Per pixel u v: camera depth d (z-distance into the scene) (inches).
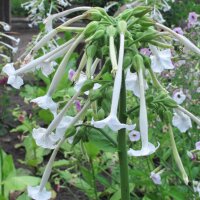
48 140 12.7
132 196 24.4
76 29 12.3
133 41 11.8
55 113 12.6
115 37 11.7
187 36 29.0
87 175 23.0
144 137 11.5
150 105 12.8
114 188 22.6
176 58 26.1
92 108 13.5
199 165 23.4
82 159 25.3
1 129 35.5
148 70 12.9
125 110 12.9
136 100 23.8
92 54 11.6
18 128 31.9
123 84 12.5
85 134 13.1
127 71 12.7
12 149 33.4
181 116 13.1
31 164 29.2
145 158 23.0
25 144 29.7
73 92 26.4
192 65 26.8
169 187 21.3
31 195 13.0
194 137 24.3
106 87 12.3
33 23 41.8
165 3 34.9
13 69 12.5
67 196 27.5
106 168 25.6
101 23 11.9
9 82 12.4
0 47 35.6
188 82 26.7
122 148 13.2
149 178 21.6
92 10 12.2
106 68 12.1
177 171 22.8
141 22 12.2
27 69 12.4
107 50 11.5
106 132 13.4
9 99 37.5
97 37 11.4
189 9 65.4
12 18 78.7
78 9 13.2
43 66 12.5
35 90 34.9
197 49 12.1
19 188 19.4
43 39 12.5
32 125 30.7
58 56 12.4
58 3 40.0
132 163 22.9
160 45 12.2
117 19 12.1
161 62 13.1
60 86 28.7
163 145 22.6
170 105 12.8
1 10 46.4
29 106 39.5
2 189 20.6
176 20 64.1
